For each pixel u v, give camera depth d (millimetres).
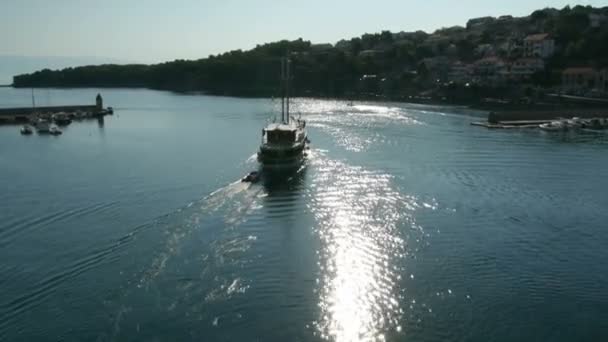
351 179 85125
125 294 43531
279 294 44062
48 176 85750
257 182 81812
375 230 60000
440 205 70312
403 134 143750
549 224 62906
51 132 143000
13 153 109562
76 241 55406
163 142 127125
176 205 68562
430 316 41094
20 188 77438
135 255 51562
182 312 40875
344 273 48344
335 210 67375
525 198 74250
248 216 64375
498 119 169375
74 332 38062
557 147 120688
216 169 91938
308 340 37656
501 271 49406
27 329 38500
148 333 38000
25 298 43094
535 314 41625
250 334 38156
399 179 85438
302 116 196875
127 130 152875
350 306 42406
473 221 63688
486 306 42750
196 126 163625
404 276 48031
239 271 48219
